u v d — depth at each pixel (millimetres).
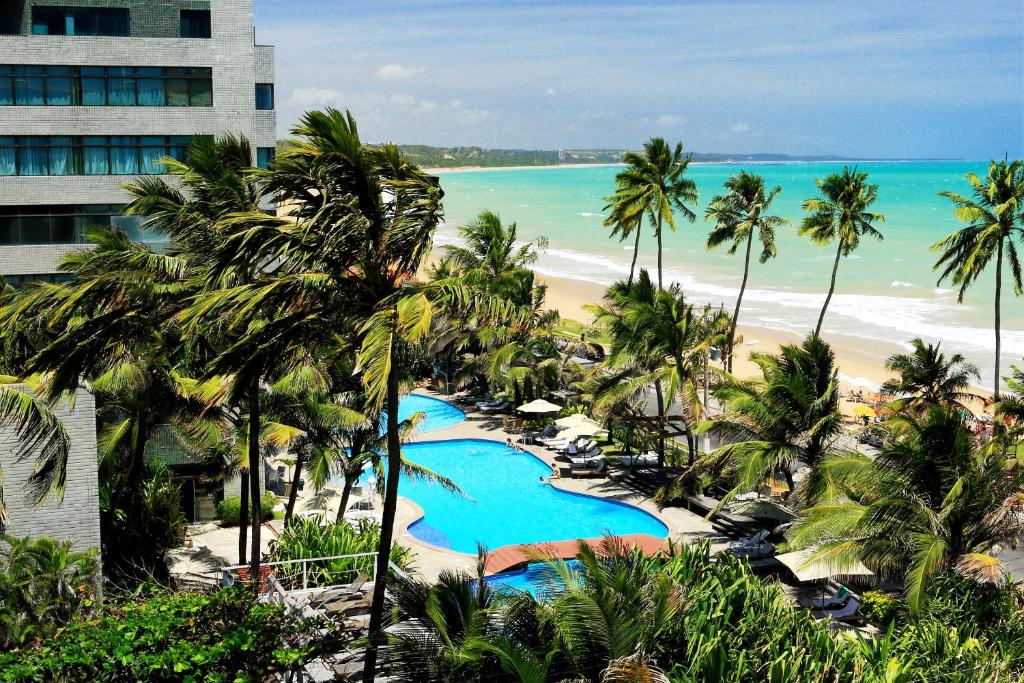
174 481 34844
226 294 16609
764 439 34000
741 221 58719
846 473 26641
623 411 43719
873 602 27453
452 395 60062
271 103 44625
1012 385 39156
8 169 38719
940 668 19875
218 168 24656
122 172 39906
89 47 38938
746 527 35688
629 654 17016
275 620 17266
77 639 15891
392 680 16719
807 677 18531
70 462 22016
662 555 26219
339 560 26266
